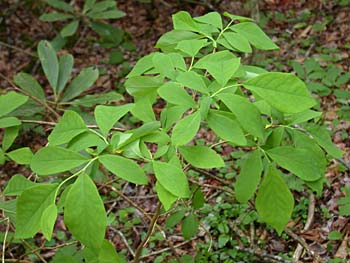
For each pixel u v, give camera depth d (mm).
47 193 1412
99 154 1457
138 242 3576
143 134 1497
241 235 3432
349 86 4785
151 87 1728
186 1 6523
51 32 6426
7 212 2051
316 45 5520
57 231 3877
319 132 1723
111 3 5023
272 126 1689
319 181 1633
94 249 1302
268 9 6246
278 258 3232
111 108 1554
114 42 5582
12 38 6344
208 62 1549
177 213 2504
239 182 1544
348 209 3232
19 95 1852
